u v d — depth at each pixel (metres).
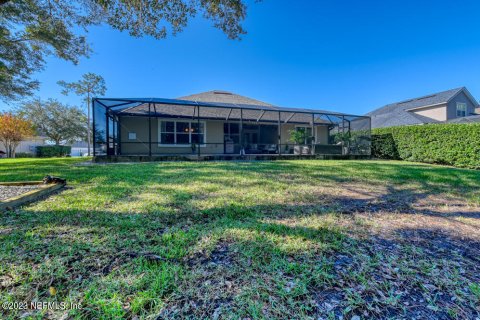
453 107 20.61
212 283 1.47
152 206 3.00
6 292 1.32
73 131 28.45
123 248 1.86
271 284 1.48
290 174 6.07
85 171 6.22
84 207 2.91
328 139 15.92
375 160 12.39
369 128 13.45
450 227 2.61
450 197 3.98
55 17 7.32
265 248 1.94
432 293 1.47
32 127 23.14
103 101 9.42
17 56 10.31
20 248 1.81
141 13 5.45
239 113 14.59
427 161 10.89
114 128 10.92
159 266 1.62
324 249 1.96
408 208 3.31
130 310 1.22
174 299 1.31
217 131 14.30
